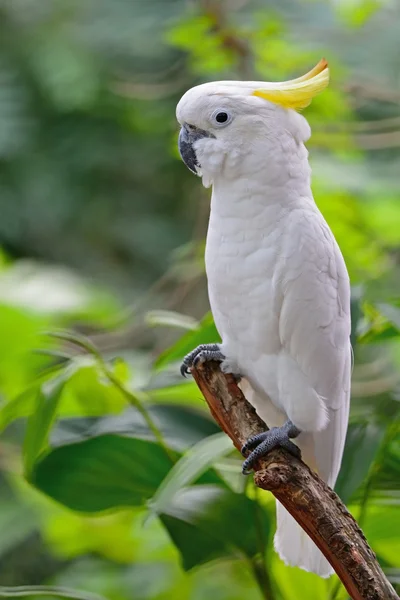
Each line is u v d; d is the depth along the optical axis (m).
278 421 5.79
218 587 8.82
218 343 5.78
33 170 14.68
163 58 14.15
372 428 5.62
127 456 5.47
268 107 5.29
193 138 5.42
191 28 9.27
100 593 9.38
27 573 12.59
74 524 8.16
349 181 9.66
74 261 14.80
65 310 10.62
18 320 9.05
